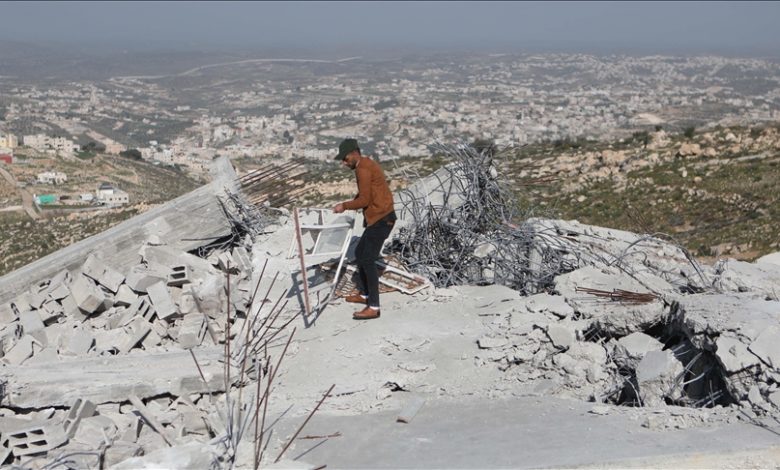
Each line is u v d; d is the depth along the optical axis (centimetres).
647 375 616
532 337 693
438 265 941
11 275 855
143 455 521
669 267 883
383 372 668
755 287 793
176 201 959
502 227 965
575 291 782
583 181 2552
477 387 653
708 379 621
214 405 604
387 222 776
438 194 1004
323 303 807
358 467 502
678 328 682
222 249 985
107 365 658
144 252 869
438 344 722
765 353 568
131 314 753
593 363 661
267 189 1054
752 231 1852
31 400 594
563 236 966
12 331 725
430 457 510
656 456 479
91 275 802
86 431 559
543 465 477
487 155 1013
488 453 508
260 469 476
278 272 818
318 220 1009
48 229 4047
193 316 752
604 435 524
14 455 542
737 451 480
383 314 796
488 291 852
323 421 586
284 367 688
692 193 2242
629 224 1998
